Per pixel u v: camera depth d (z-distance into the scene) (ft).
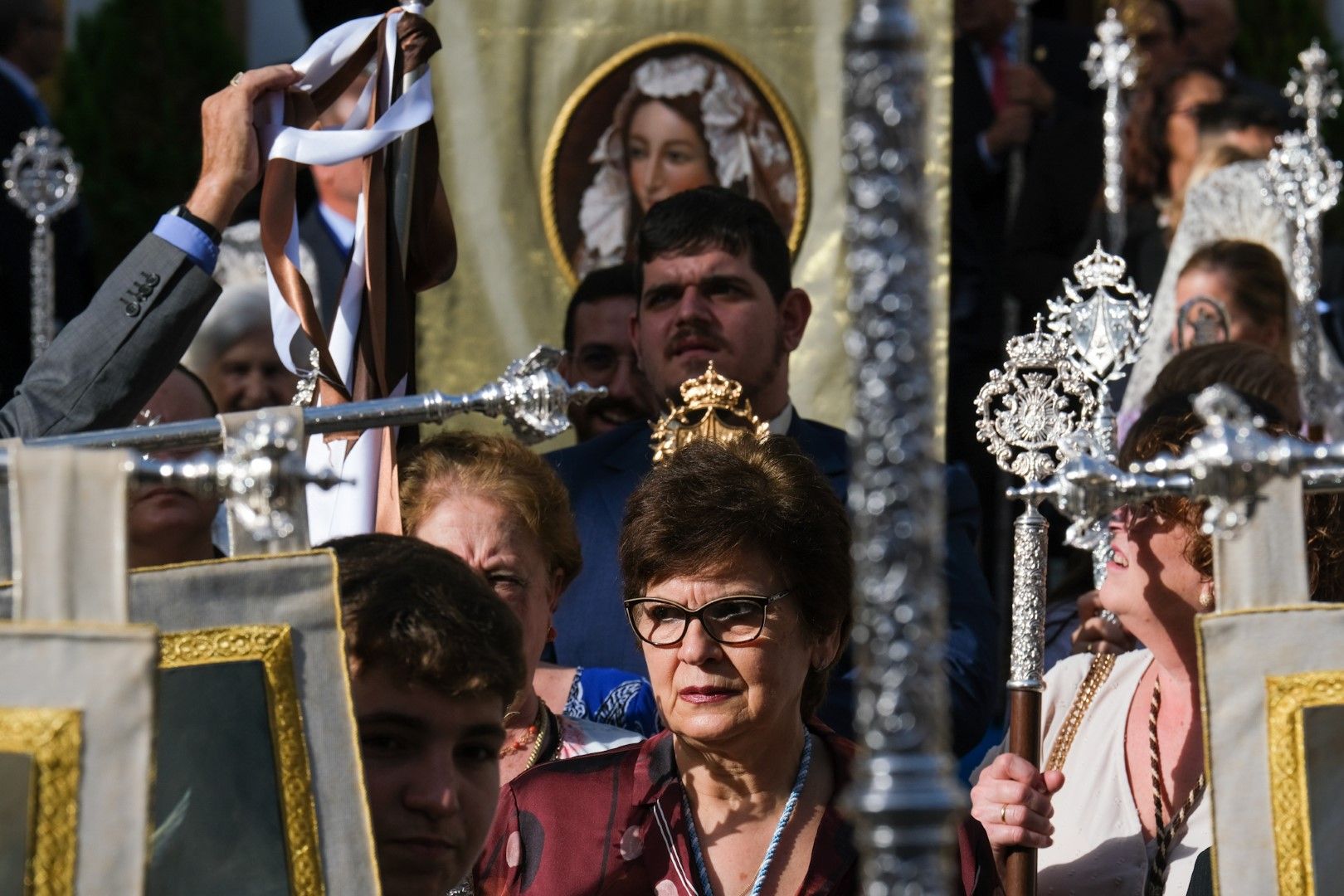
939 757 18.42
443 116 72.90
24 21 90.74
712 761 35.09
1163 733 40.29
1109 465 23.56
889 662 18.22
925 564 18.22
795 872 34.53
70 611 21.97
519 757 42.32
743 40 71.82
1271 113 81.41
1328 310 78.43
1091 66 83.41
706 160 72.02
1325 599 37.50
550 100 72.59
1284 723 24.35
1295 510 24.44
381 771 26.73
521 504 42.06
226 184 38.50
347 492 40.88
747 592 34.55
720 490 35.04
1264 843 24.43
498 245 72.64
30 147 72.90
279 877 23.91
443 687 26.63
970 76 100.32
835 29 71.41
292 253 39.68
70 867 21.63
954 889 34.47
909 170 18.01
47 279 72.59
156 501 41.14
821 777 35.76
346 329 41.60
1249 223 70.90
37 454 21.98
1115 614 39.09
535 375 26.78
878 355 18.10
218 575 24.27
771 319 55.93
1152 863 39.04
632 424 59.31
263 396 62.80
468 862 27.50
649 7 72.18
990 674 54.75
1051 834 38.06
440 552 28.40
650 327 55.88
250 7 133.39
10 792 21.67
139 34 122.93
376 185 41.50
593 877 34.68
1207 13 98.37
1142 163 86.53
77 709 21.81
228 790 24.00
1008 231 90.48
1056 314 41.65
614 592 54.49
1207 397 23.08
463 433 43.96
